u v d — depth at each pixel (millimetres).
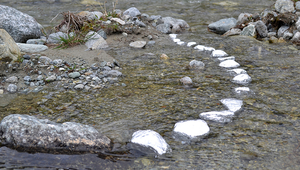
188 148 2248
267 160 2080
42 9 7828
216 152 2189
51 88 3354
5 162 2025
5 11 4719
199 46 4840
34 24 4992
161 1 9133
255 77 3629
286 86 3340
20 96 3141
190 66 4027
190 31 6109
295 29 5477
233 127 2531
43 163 2033
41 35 5156
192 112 2812
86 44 4758
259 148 2225
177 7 8367
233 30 5777
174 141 2346
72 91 3299
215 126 2557
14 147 2184
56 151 2164
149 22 6234
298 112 2756
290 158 2096
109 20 5648
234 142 2311
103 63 4043
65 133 2252
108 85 3463
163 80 3596
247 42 5148
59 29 5312
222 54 4434
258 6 8328
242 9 8023
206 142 2322
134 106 2941
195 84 3463
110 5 8508
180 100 3064
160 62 4219
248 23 5828
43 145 2193
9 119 2289
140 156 2148
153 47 4945
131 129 2525
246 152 2180
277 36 5617
